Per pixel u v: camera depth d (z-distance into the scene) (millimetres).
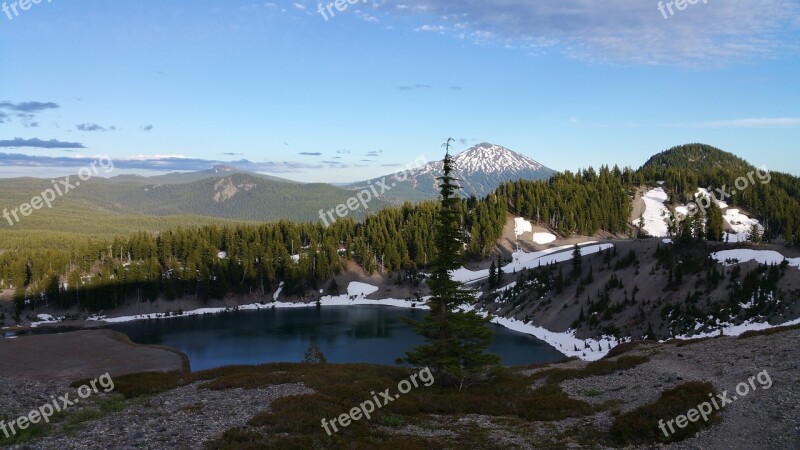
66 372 49000
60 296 134125
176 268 149250
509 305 118438
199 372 37719
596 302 96625
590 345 82688
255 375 32844
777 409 19391
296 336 98438
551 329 97062
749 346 31016
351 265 170500
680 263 95375
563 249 165500
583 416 23828
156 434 19922
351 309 139250
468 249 170500
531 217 197625
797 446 16250
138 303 138000
